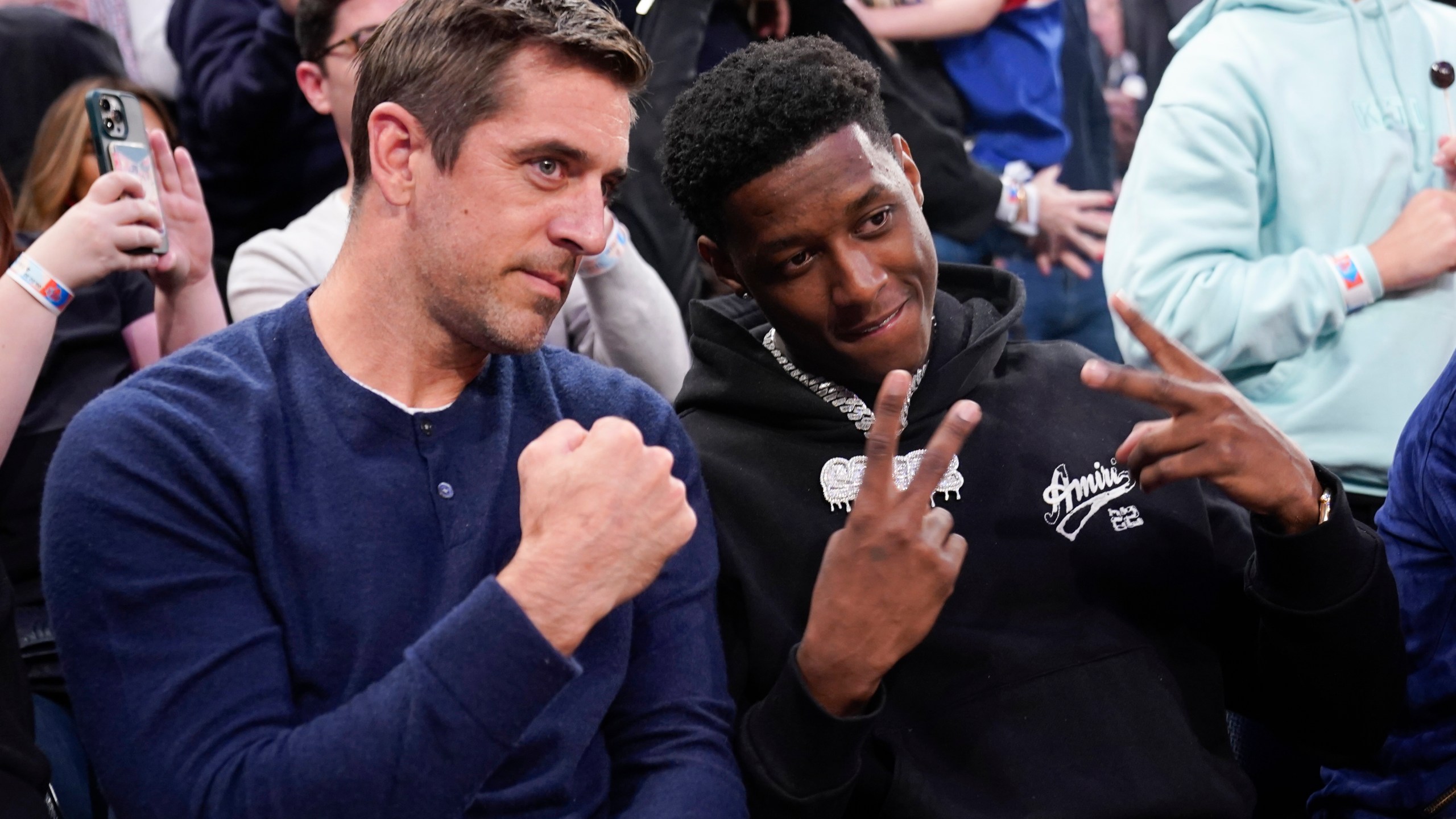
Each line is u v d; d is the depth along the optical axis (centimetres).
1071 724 122
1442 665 132
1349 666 123
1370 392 170
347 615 97
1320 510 121
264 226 222
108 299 174
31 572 158
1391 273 169
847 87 118
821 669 109
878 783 123
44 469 160
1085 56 239
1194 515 132
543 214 100
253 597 97
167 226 168
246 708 92
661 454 94
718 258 129
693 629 112
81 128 188
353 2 182
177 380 101
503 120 98
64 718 149
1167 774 120
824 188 116
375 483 101
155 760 90
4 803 104
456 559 101
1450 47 186
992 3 225
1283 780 165
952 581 108
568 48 99
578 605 91
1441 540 132
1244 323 169
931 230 222
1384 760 137
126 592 93
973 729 122
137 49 232
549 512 93
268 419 100
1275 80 178
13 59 205
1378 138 178
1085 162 235
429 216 100
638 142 198
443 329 104
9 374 146
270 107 214
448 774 87
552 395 112
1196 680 130
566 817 102
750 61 121
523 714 88
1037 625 127
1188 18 193
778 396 130
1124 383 113
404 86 101
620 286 177
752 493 128
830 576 109
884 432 107
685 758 106
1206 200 175
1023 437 131
